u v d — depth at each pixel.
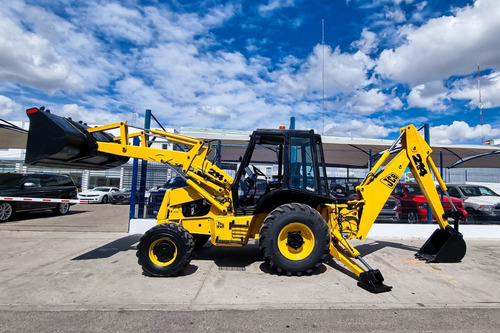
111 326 2.96
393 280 4.51
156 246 4.48
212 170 5.19
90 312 3.27
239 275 4.60
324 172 5.17
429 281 4.48
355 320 3.16
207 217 5.05
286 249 4.56
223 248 6.37
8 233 7.86
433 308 3.51
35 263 5.09
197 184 5.22
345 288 4.12
